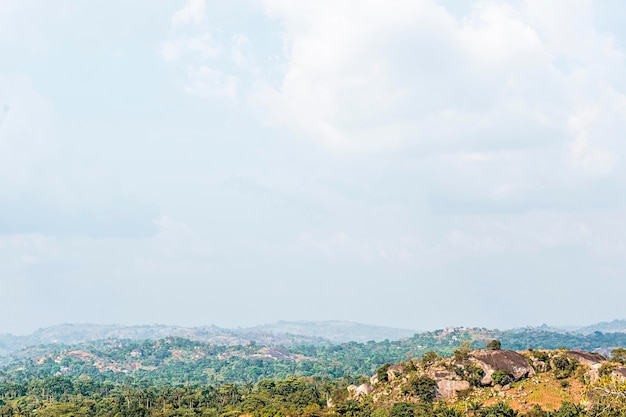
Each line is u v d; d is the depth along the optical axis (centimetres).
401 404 16938
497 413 15450
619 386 11444
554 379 18312
